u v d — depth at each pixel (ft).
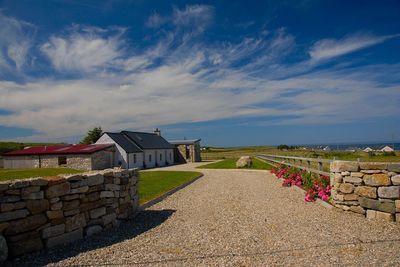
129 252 16.56
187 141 148.25
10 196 15.43
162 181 50.29
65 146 105.40
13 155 97.81
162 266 14.60
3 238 14.82
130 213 24.45
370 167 21.99
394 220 20.83
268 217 23.76
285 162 58.34
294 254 15.62
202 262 14.97
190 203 31.01
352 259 14.64
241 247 17.01
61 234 17.72
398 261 14.23
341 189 23.82
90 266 14.71
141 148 112.68
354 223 20.81
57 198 17.52
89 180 19.72
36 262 15.11
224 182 48.67
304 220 22.27
